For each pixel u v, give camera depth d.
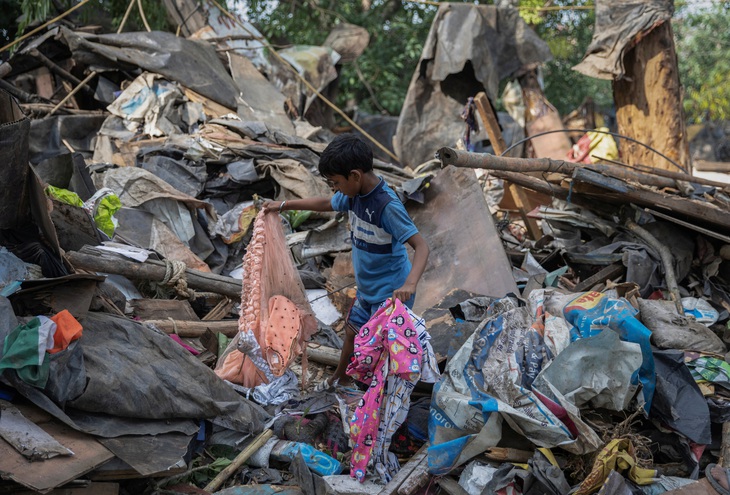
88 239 4.37
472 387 3.30
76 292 3.23
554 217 5.59
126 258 4.30
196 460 3.20
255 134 6.83
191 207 5.45
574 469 3.12
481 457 3.17
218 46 9.16
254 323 3.50
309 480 3.03
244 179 6.09
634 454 3.09
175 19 9.80
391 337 3.08
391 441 3.42
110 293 4.09
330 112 10.86
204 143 6.38
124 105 7.20
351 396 3.71
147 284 4.64
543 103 9.80
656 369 3.44
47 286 3.19
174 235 5.18
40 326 2.81
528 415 3.13
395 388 3.15
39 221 3.80
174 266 4.44
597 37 7.50
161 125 7.08
